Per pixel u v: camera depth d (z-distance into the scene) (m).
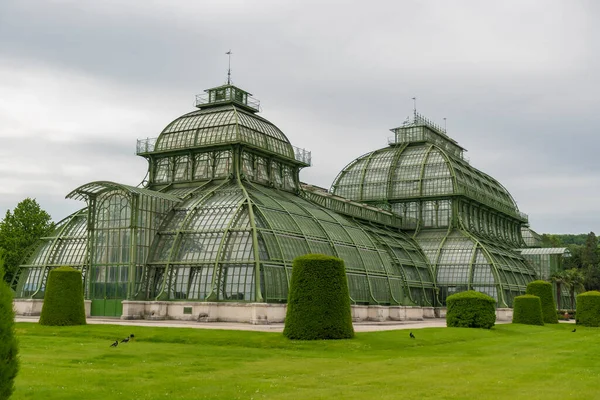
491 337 66.06
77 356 40.47
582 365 40.94
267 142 89.50
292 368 37.75
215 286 70.00
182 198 82.06
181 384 31.09
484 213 131.75
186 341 50.84
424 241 119.12
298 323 52.06
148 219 76.94
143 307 73.25
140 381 31.81
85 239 84.19
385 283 92.69
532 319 89.81
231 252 71.25
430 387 31.33
